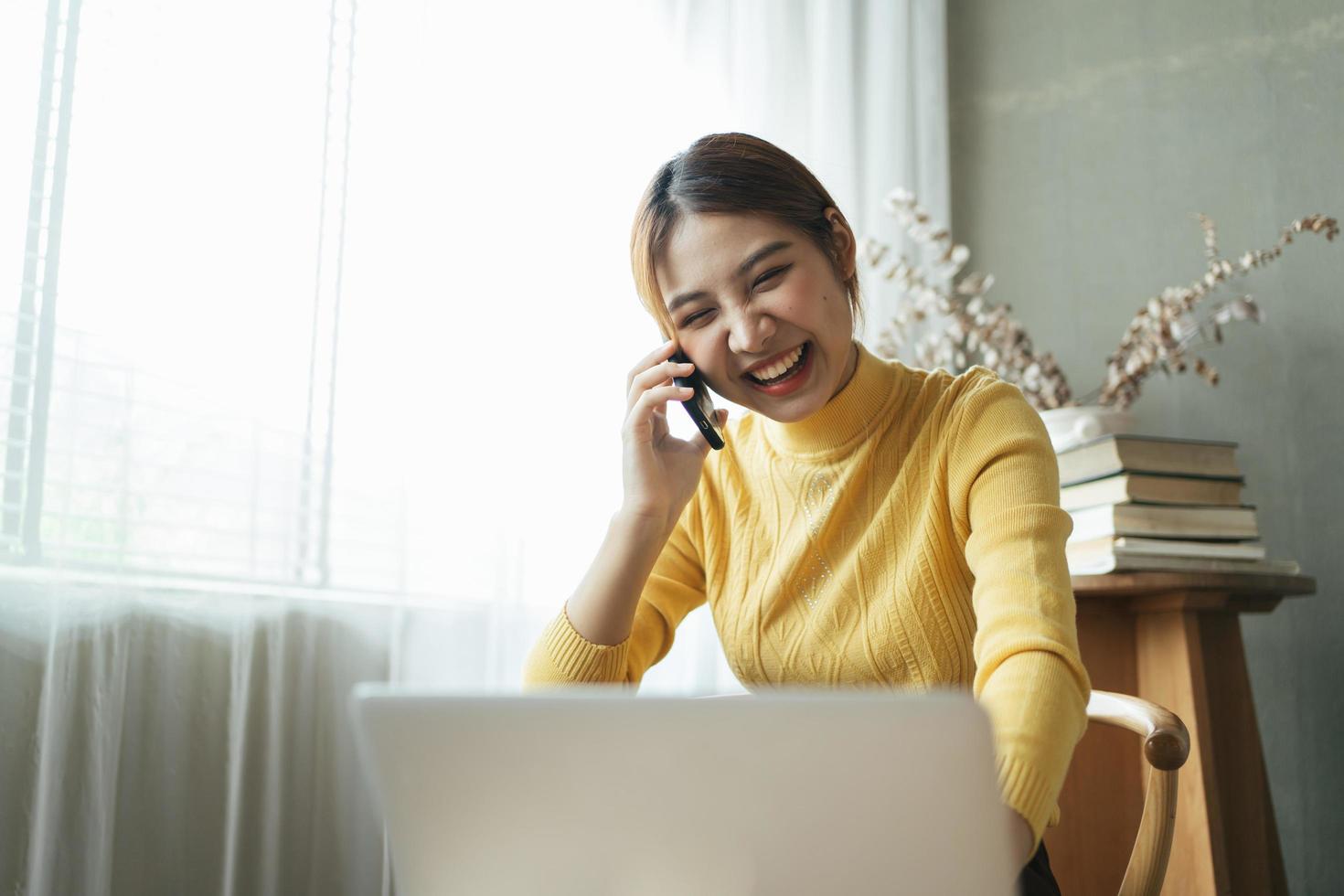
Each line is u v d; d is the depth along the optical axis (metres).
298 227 1.74
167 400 1.58
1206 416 2.20
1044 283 2.46
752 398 1.17
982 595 0.94
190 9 1.65
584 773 0.59
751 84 2.34
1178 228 2.29
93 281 1.51
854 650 1.16
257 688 1.65
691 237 1.11
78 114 1.52
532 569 1.94
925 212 2.45
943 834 0.55
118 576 1.49
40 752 1.40
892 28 2.54
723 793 0.57
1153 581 1.61
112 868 1.50
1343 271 2.08
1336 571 2.03
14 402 1.43
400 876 0.62
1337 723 1.98
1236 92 2.25
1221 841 1.58
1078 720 0.78
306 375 1.72
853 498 1.21
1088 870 1.65
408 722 0.60
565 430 2.01
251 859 1.61
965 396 1.17
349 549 1.76
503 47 1.99
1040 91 2.52
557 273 2.03
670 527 1.18
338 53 1.81
